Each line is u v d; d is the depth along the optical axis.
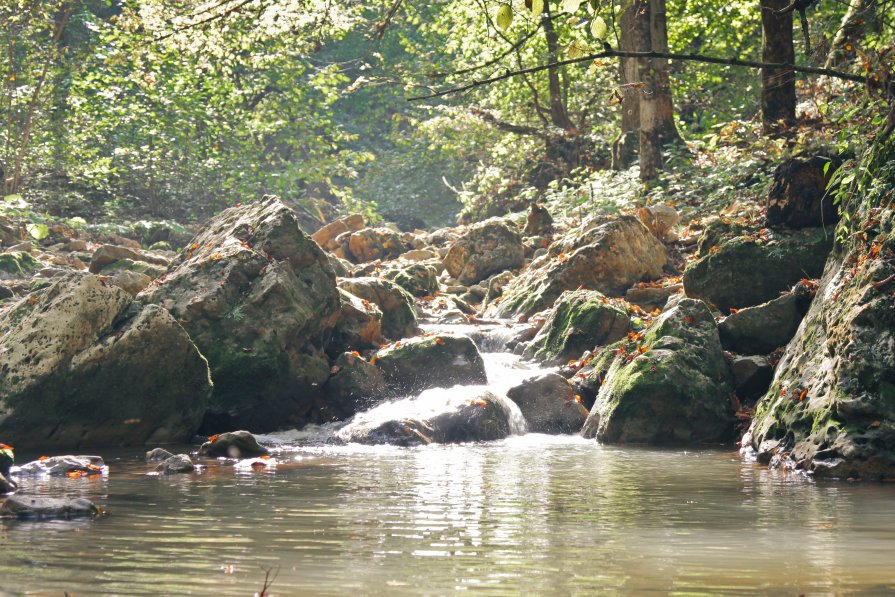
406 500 6.04
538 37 24.23
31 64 24.36
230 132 29.31
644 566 4.22
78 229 20.98
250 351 10.43
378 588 3.82
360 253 20.05
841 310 7.85
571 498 6.15
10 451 7.34
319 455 8.61
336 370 11.23
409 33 40.22
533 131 26.41
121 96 27.91
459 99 34.16
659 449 9.04
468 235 17.42
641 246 14.16
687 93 25.53
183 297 10.62
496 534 4.95
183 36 15.88
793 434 7.80
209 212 27.53
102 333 9.24
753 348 10.41
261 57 22.08
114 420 9.28
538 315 13.29
